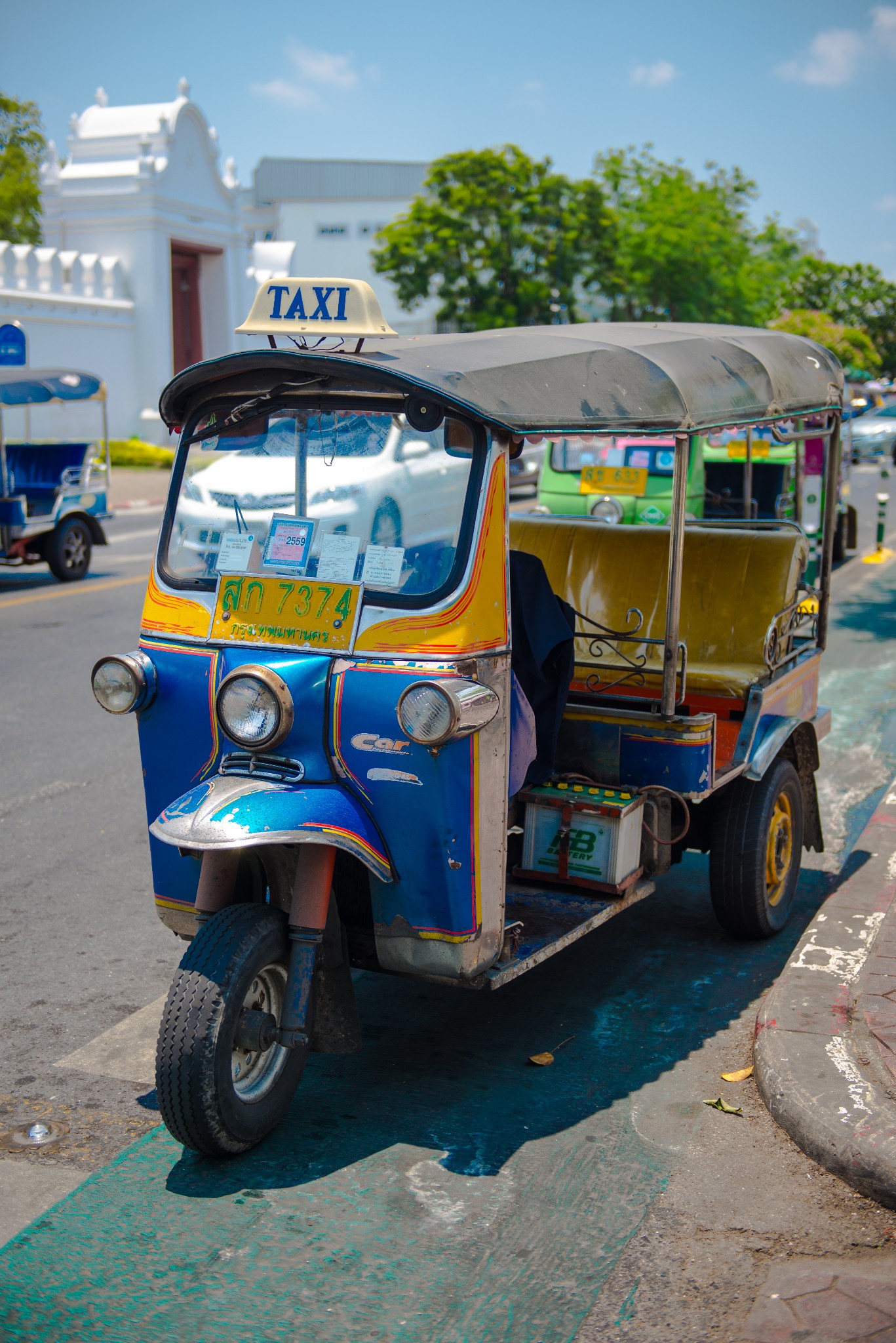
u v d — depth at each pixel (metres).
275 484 3.85
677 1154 3.63
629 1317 2.94
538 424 3.69
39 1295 3.01
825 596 6.00
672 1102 3.93
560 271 46.78
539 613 4.32
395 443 3.68
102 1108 3.91
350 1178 3.50
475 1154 3.63
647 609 5.65
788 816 5.33
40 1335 2.87
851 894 5.34
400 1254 3.17
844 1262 3.14
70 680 9.91
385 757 3.54
